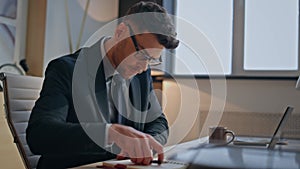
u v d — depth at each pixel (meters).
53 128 0.98
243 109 2.84
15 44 2.74
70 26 3.04
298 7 2.93
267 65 2.98
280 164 0.61
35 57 2.81
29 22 2.84
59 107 1.09
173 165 0.95
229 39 3.07
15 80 1.33
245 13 3.05
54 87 1.13
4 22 2.65
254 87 2.84
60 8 2.95
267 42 2.99
